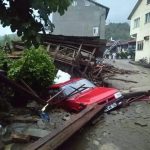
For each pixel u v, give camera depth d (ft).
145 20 124.06
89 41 61.67
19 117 31.89
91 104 34.50
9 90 38.78
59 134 24.44
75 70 55.42
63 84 40.16
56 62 54.29
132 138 27.14
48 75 42.19
